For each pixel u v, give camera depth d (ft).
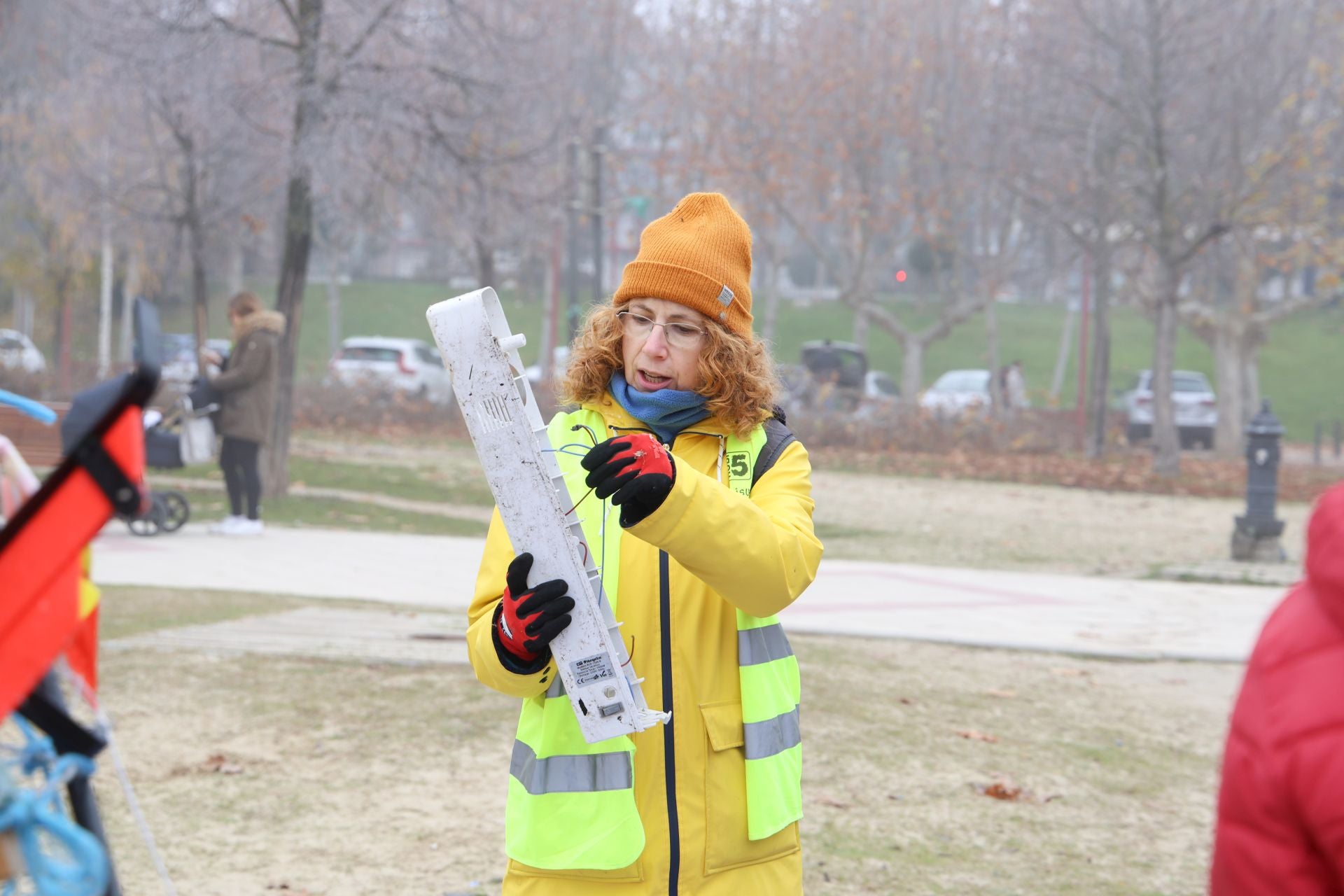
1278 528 42.57
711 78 128.26
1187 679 24.27
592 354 7.99
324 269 239.91
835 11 120.98
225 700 19.45
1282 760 4.50
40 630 4.49
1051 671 24.39
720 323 7.78
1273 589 37.09
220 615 26.37
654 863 7.25
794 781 7.66
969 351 194.18
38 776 5.82
